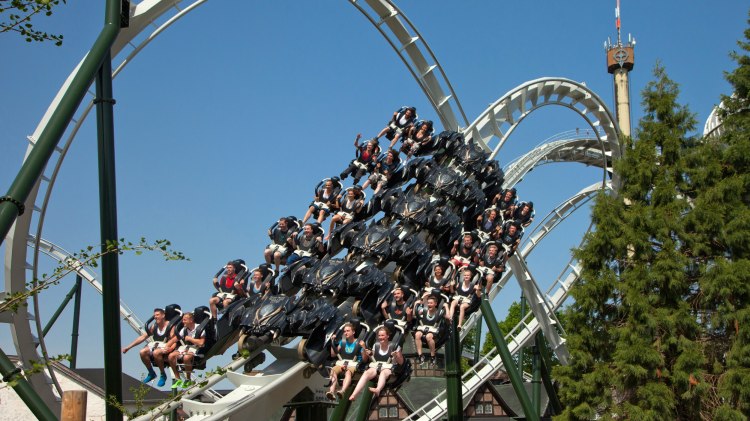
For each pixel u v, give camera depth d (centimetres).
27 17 870
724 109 2694
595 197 2723
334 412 1991
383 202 1984
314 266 1638
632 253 2636
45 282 978
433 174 2138
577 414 2375
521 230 2381
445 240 2078
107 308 1420
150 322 1556
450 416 2428
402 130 2238
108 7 1480
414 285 1833
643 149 2662
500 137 3147
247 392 1550
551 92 3341
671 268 2381
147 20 1980
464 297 1845
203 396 2934
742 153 2470
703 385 2169
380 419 4134
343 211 1978
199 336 1531
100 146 1507
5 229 1099
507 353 2822
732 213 2394
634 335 2314
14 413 3192
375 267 1672
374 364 1470
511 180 3578
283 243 1841
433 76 2866
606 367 2391
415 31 2742
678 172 2589
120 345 1429
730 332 2323
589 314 2542
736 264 2294
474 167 2345
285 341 1653
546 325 3603
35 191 1862
